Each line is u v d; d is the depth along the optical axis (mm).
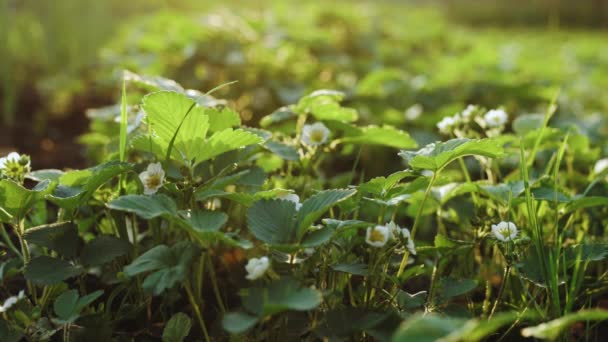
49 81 2471
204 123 1114
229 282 1279
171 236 1245
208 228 1032
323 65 2291
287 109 1343
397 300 1103
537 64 2797
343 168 1831
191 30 2113
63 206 1121
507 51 3416
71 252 1103
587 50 4320
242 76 1999
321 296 983
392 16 3752
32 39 2891
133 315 1152
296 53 2227
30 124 2242
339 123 1292
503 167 1480
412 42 3078
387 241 1066
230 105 1879
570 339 1126
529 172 1316
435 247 1169
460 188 1228
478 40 4297
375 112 1911
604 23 9492
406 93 2096
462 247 1170
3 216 1110
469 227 1283
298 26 2416
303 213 1055
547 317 1108
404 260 1122
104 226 1277
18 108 2400
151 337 1189
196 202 1144
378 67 2400
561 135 1384
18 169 1138
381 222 1136
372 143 1327
